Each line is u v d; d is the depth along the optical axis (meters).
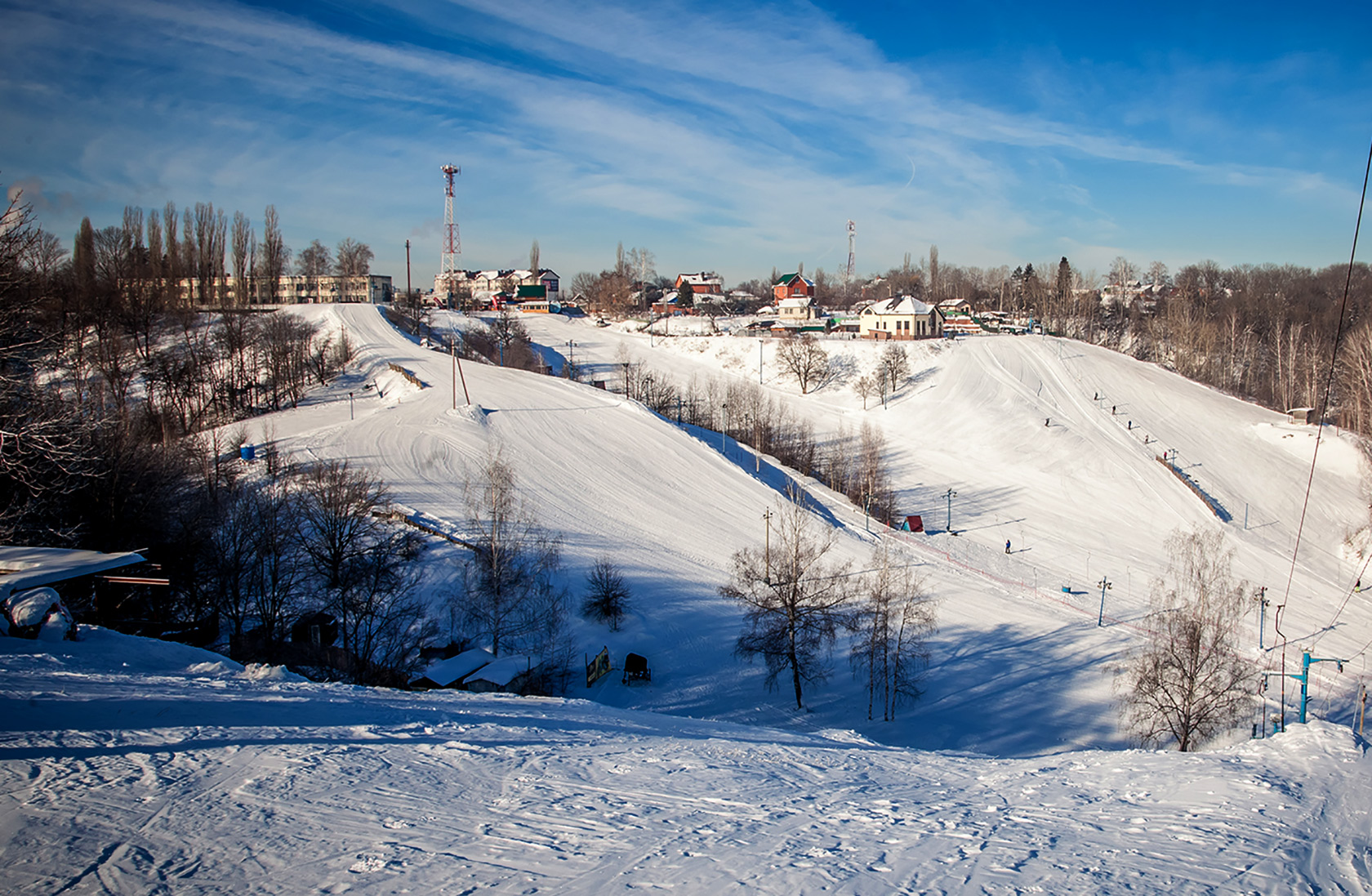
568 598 49.75
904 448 98.00
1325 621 55.88
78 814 10.19
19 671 17.27
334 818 10.43
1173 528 74.81
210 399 96.06
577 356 142.00
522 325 155.12
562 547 56.62
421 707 18.77
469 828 10.24
